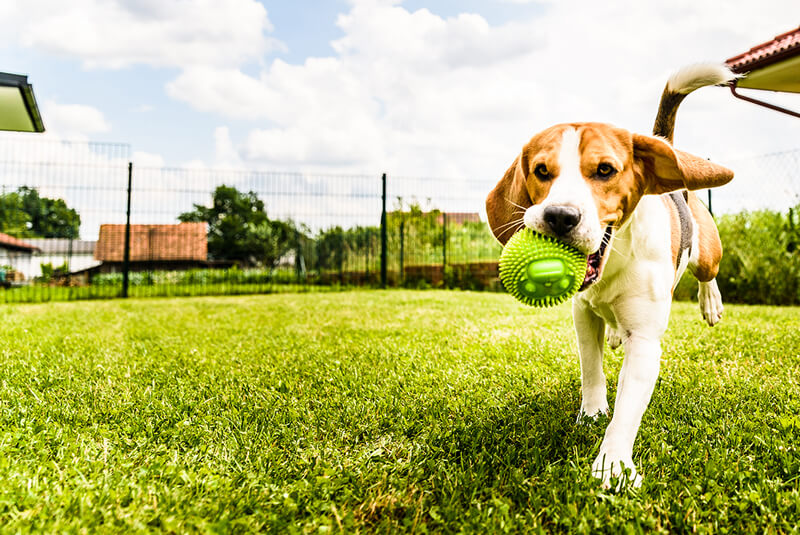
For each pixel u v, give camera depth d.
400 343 1.38
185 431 0.73
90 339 1.55
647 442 0.67
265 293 3.75
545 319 1.75
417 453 0.64
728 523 0.49
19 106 1.85
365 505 0.53
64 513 0.49
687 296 2.76
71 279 5.03
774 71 1.33
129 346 1.43
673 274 0.66
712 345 1.23
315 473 0.59
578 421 0.75
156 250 5.38
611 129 0.58
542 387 0.93
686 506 0.50
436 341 1.40
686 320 1.66
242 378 1.05
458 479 0.57
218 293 3.71
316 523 0.49
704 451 0.64
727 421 0.72
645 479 0.56
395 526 0.49
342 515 0.51
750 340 1.29
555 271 0.52
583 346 0.76
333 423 0.76
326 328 1.72
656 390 0.89
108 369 1.12
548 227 0.53
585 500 0.52
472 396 0.88
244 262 5.95
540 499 0.53
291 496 0.54
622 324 0.65
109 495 0.52
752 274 2.65
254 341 1.49
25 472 0.56
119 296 3.51
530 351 1.20
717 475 0.57
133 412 0.82
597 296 0.66
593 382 0.76
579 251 0.54
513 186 0.65
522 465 0.62
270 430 0.73
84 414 0.80
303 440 0.70
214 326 1.83
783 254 2.61
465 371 1.05
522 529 0.48
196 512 0.50
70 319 2.08
